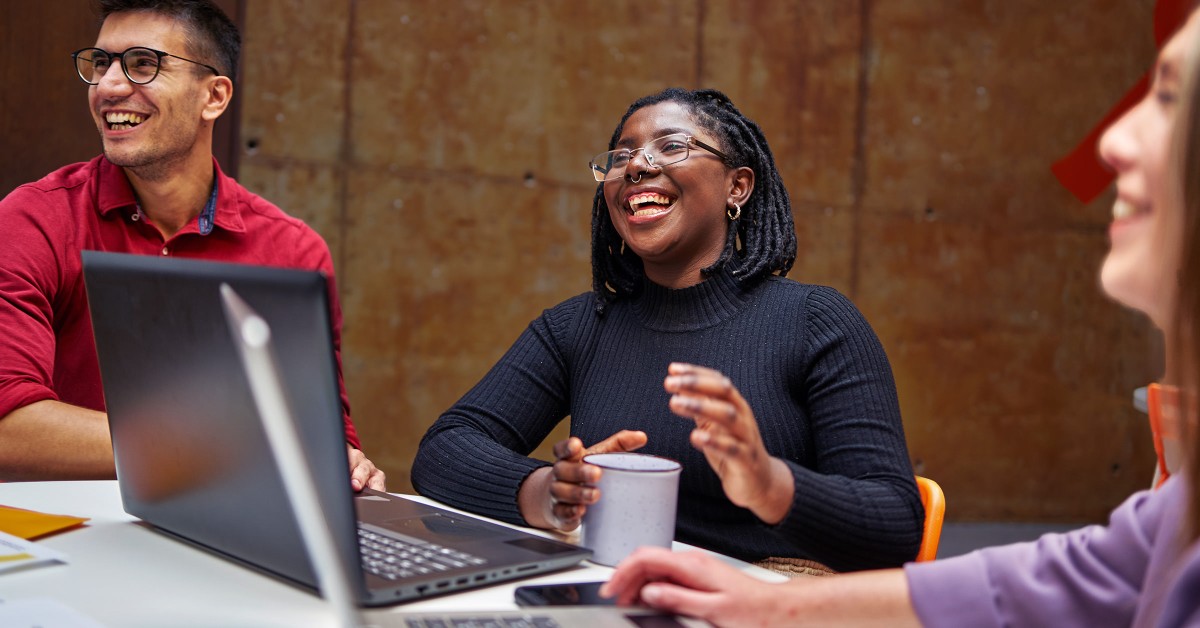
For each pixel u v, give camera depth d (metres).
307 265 2.04
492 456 1.33
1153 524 0.78
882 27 4.54
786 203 1.58
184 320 0.87
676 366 0.96
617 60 4.23
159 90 1.80
